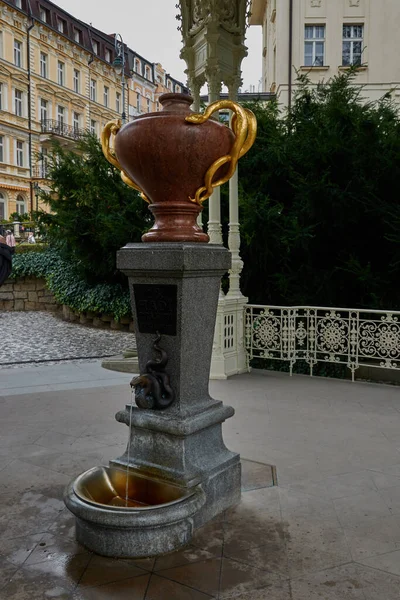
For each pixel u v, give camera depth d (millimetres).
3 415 4605
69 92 37312
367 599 2043
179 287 2537
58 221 11797
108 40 41156
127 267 2635
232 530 2576
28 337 11039
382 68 15266
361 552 2379
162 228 2637
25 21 33062
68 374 6414
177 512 2314
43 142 35000
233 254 6172
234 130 2629
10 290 15422
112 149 2904
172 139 2408
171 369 2670
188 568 2252
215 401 2887
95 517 2266
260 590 2102
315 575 2201
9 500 2936
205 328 2762
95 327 12531
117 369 6660
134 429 2791
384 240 6906
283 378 5980
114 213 10883
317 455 3586
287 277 7059
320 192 6461
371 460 3498
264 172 8016
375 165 6891
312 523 2650
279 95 15836
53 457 3578
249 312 6316
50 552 2395
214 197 5973
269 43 19703
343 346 5898
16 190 33812
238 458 2920
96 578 2188
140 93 46438
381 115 7531
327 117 7215
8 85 32406
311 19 15633
